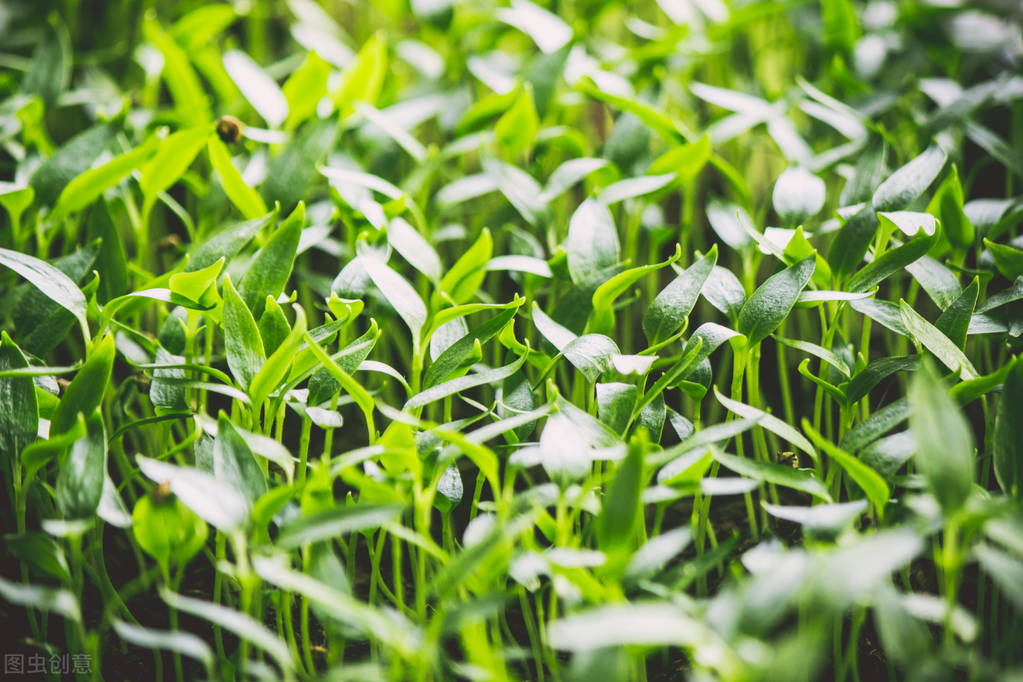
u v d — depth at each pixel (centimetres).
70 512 58
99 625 64
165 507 58
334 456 71
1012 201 66
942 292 62
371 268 62
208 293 61
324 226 66
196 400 66
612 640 54
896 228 65
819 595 55
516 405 62
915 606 57
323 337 61
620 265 64
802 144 70
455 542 64
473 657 56
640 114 68
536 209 68
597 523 57
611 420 60
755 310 61
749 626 55
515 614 65
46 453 59
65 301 61
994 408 65
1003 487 58
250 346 60
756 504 68
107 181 65
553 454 58
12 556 65
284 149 67
